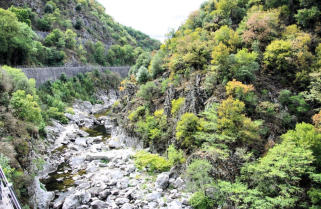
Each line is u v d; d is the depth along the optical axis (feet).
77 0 443.32
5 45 180.24
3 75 113.60
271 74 106.32
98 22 464.24
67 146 138.92
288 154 63.41
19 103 99.35
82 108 233.35
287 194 59.82
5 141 79.71
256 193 62.80
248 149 81.76
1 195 41.60
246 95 90.84
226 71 102.37
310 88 95.25
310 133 67.56
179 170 91.86
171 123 113.09
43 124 138.00
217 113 88.89
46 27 299.38
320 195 59.98
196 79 112.68
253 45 113.29
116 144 138.10
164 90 135.13
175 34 188.44
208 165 74.28
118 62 420.36
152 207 73.41
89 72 299.38
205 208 70.18
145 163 100.42
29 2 309.63
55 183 94.02
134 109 145.79
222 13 150.30
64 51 296.10
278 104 91.61
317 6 120.47
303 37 106.32
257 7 142.41
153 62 162.40
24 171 79.97
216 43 124.26
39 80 205.98
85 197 77.56
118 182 90.17
